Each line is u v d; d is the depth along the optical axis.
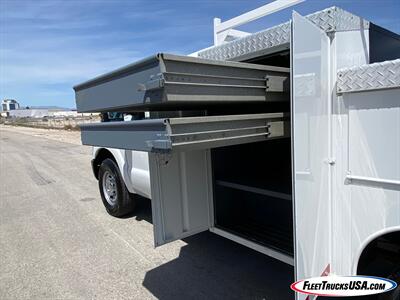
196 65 1.58
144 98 1.60
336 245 1.97
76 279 3.12
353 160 1.83
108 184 4.90
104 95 1.93
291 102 1.54
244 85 1.80
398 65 1.60
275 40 2.12
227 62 1.70
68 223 4.72
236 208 3.14
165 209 2.61
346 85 1.79
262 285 2.86
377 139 1.73
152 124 1.56
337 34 1.83
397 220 1.72
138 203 5.46
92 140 2.14
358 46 1.96
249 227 2.92
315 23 1.88
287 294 2.71
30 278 3.19
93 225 4.57
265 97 1.91
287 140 3.36
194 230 2.83
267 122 1.93
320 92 1.75
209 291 2.79
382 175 1.74
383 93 1.69
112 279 3.08
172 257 3.45
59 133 31.22
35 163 11.38
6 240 4.19
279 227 2.89
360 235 1.87
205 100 1.62
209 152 2.89
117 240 3.99
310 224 1.75
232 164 3.10
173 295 2.77
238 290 2.79
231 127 1.74
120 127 1.83
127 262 3.40
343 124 1.85
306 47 1.61
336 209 1.93
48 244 3.99
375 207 1.79
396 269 2.19
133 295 2.80
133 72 1.65
